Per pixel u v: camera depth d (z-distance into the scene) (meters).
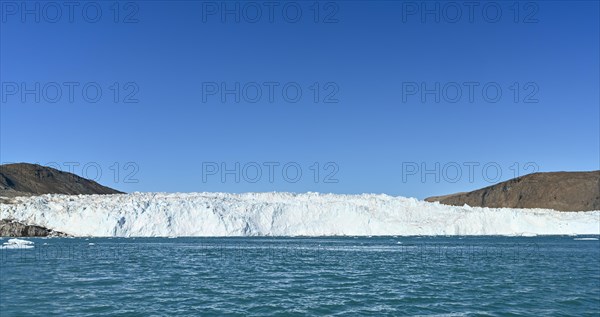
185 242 117.25
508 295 44.47
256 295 43.47
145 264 67.56
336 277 55.91
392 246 108.94
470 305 39.78
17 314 35.38
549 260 77.56
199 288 47.09
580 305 40.28
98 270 60.25
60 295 42.66
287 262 72.38
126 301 40.22
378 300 41.53
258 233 146.62
